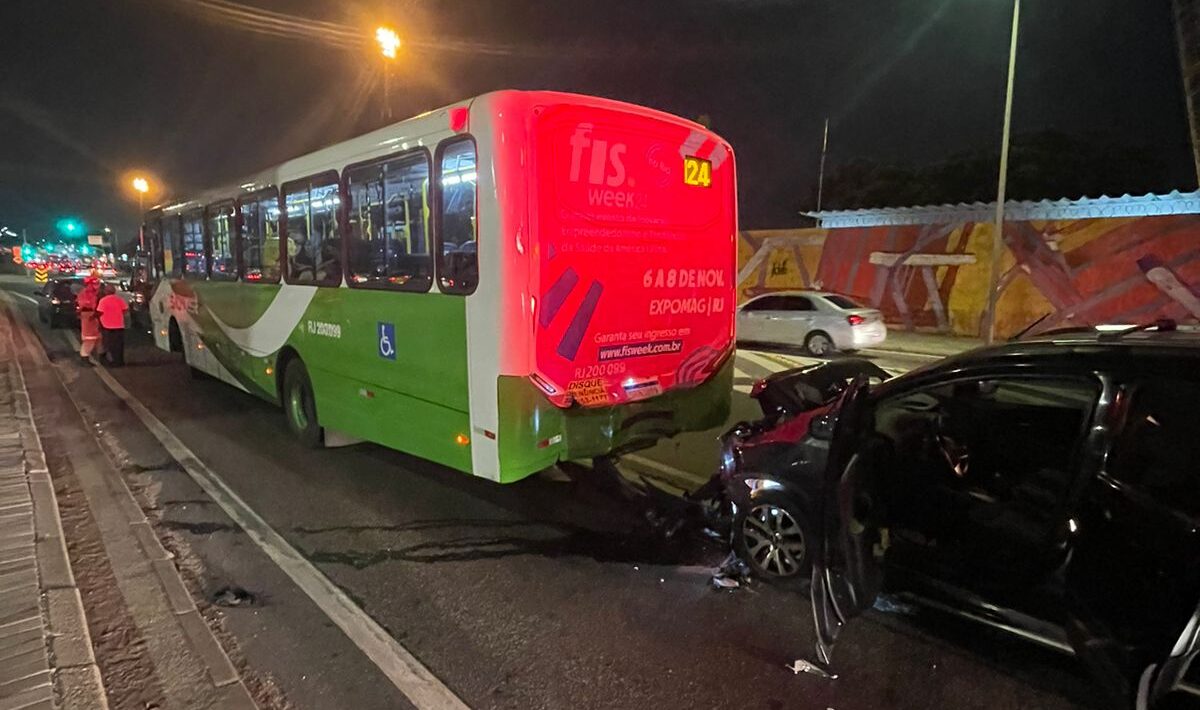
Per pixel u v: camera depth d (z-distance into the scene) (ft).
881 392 12.53
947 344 59.26
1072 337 11.57
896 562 12.39
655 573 15.52
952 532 11.75
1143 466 9.57
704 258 19.84
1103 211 61.98
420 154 17.57
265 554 16.67
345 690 11.37
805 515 13.88
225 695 11.04
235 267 29.17
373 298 19.95
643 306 18.22
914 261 68.08
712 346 20.47
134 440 26.89
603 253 17.07
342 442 25.09
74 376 41.27
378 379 20.21
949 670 11.77
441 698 11.16
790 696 11.14
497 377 15.94
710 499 18.13
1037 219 60.59
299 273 23.94
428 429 18.39
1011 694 11.12
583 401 17.04
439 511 19.39
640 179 17.78
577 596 14.49
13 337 60.49
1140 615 9.05
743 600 14.23
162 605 13.84
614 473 21.39
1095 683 10.82
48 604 13.43
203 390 36.94
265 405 33.19
